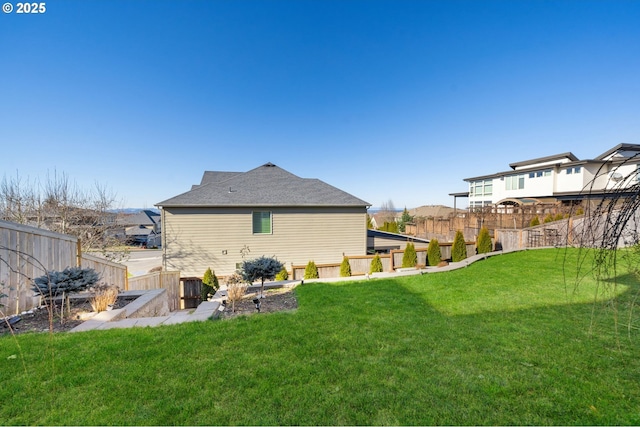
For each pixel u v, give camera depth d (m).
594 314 4.45
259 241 11.76
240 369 2.65
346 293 6.25
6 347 3.03
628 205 2.64
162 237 10.91
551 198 20.91
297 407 2.11
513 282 6.80
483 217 17.48
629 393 2.33
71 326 3.94
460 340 3.43
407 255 10.87
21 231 4.50
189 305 9.50
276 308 5.39
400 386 2.40
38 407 2.06
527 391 2.35
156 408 2.07
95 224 14.02
